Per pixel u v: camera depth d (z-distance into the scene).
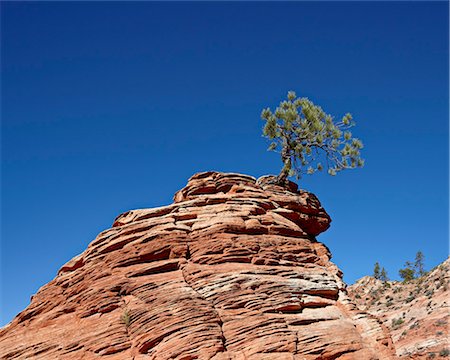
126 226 24.30
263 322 19.27
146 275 21.98
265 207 26.50
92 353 19.20
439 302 65.19
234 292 20.56
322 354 19.12
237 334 18.86
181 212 24.88
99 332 19.75
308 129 32.06
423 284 81.50
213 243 23.08
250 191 27.34
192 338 18.20
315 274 23.05
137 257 22.69
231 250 22.73
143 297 20.48
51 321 21.88
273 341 18.58
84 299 21.70
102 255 23.53
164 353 17.97
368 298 90.94
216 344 18.12
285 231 25.27
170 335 18.50
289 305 20.66
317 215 29.00
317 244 26.53
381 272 106.81
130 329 19.58
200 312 19.20
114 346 19.03
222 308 20.00
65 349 19.81
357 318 21.58
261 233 24.58
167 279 21.38
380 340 20.47
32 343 20.78
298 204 28.05
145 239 23.20
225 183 27.66
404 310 71.31
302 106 32.66
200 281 21.08
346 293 23.31
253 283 21.06
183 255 22.83
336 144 32.41
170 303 19.73
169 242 23.06
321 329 20.03
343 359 19.19
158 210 25.11
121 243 23.67
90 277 22.67
